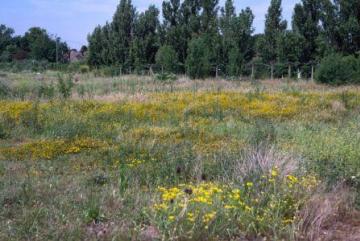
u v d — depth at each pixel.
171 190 5.91
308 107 16.03
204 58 30.16
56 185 7.16
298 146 9.33
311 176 6.90
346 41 31.02
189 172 7.88
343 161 7.92
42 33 69.62
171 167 8.00
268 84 24.67
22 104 14.62
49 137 11.46
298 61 31.72
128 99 16.58
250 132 11.57
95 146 10.52
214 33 34.66
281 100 17.09
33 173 8.13
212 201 5.61
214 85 22.72
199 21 38.44
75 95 17.88
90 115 13.76
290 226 5.50
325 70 24.81
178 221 5.21
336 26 31.20
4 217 5.74
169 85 22.48
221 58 32.19
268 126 12.05
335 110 15.84
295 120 14.02
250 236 5.38
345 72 24.61
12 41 73.62
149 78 27.92
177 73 32.59
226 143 10.64
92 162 9.22
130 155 9.54
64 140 10.88
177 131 11.99
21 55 65.94
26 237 5.16
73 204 6.17
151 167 8.12
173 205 5.47
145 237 5.18
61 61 65.44
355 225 5.90
